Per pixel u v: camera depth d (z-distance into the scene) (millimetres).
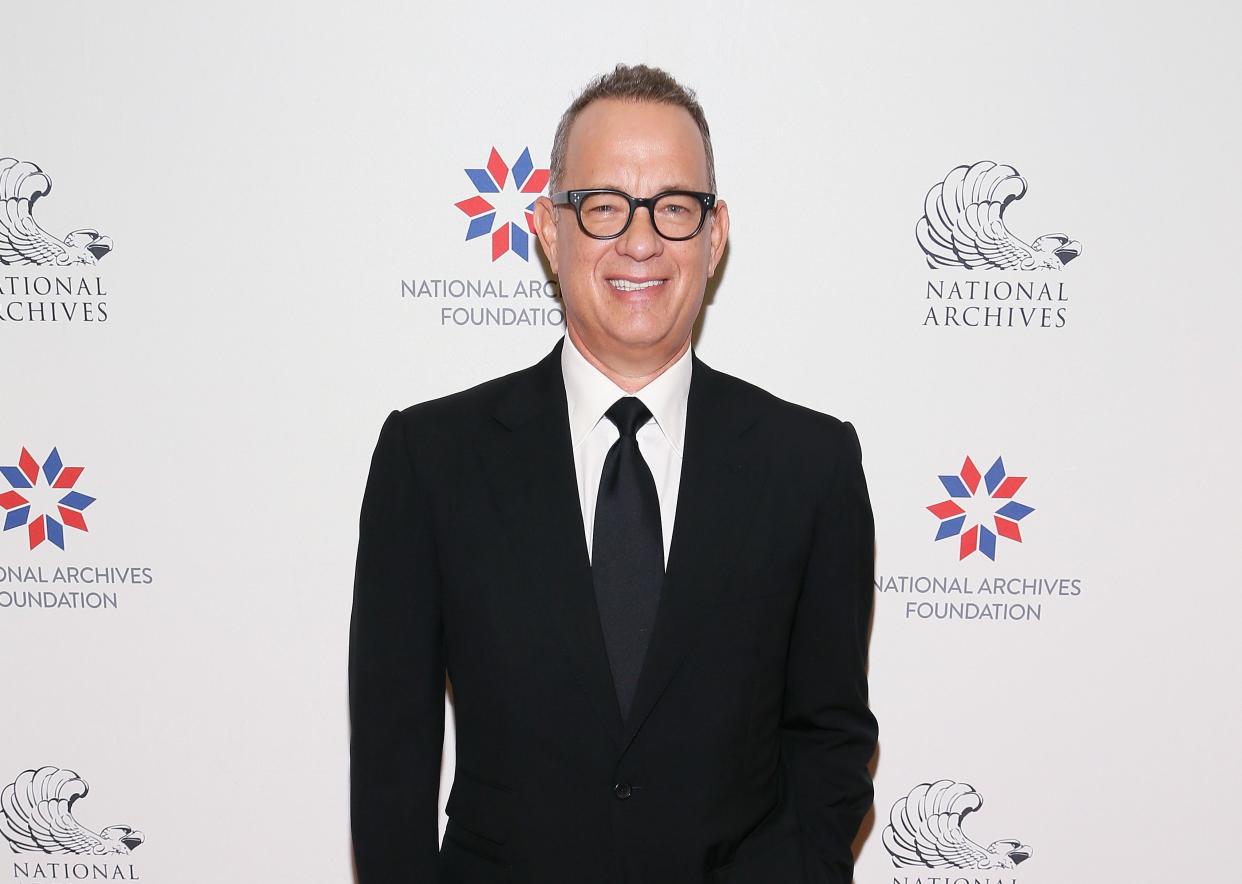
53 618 1369
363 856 908
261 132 1259
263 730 1392
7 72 1244
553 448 938
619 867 870
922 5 1233
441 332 1305
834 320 1296
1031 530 1346
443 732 976
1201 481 1328
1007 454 1326
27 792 1407
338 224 1278
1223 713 1379
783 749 1040
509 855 890
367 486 992
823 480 975
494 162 1266
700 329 1297
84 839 1421
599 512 917
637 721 861
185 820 1412
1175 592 1354
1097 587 1355
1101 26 1236
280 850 1417
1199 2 1229
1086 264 1282
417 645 928
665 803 877
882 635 1374
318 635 1366
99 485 1338
